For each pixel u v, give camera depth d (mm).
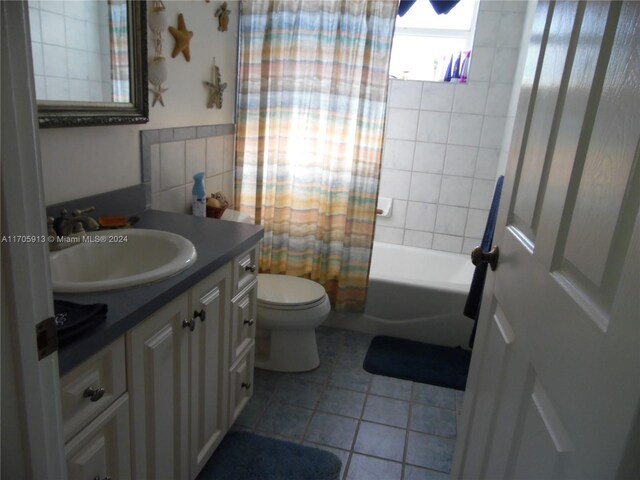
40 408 631
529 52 1134
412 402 2211
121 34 1643
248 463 1760
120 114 1670
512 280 1062
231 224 1803
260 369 2395
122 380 1058
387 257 3408
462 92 3041
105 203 1690
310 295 2346
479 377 1269
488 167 3139
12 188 550
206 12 2191
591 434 623
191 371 1390
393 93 3145
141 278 1166
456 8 3086
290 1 2434
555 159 868
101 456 1023
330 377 2371
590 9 773
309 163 2633
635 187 584
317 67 2494
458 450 1413
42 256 608
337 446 1895
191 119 2205
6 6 519
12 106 538
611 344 593
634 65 608
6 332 577
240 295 1696
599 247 662
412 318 2777
